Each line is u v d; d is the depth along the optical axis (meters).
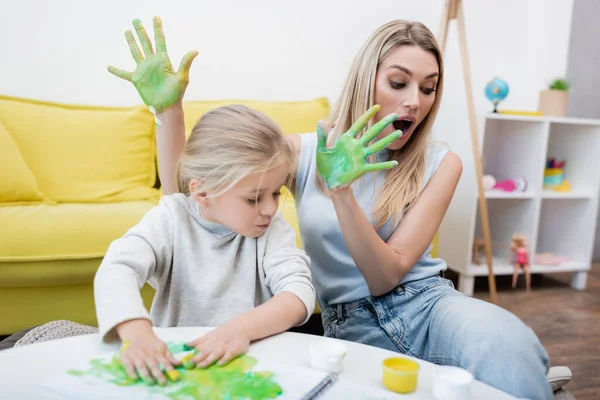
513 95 2.90
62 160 1.94
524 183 2.56
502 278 2.75
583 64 2.97
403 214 1.06
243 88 2.44
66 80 2.21
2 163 1.74
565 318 2.17
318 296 1.14
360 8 2.56
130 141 2.08
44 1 2.13
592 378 1.64
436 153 1.10
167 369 0.60
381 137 1.05
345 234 0.89
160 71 0.94
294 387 0.58
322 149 0.80
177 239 0.90
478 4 2.76
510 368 0.73
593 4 2.91
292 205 1.86
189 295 0.90
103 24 2.22
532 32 2.88
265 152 0.80
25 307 1.59
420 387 0.59
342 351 0.63
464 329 0.83
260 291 0.94
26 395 0.54
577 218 2.69
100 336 0.68
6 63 2.12
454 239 2.52
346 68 2.59
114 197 1.96
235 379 0.59
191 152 0.85
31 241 1.52
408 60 1.00
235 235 0.93
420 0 2.65
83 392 0.55
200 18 2.33
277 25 2.45
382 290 0.99
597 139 2.61
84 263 1.58
